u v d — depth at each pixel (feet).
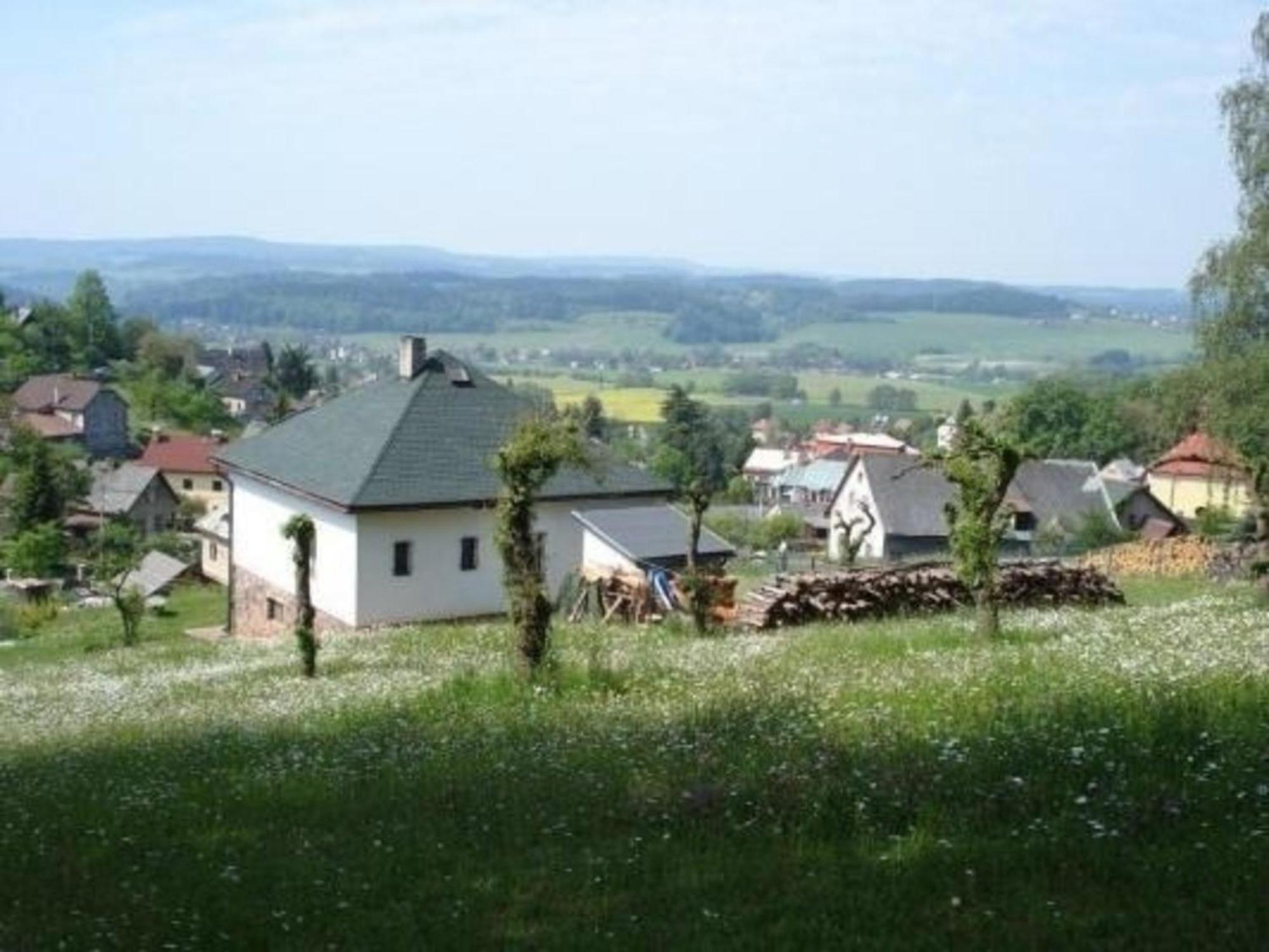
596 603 134.41
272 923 32.89
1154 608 90.79
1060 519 301.84
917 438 649.20
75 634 200.34
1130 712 45.03
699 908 31.27
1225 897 28.40
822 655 76.18
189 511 437.99
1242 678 50.06
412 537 149.59
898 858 32.86
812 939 28.43
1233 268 188.14
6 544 334.65
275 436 174.29
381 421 160.97
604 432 524.11
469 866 36.35
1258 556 115.75
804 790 39.42
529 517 76.69
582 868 34.91
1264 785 34.96
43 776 60.18
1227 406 187.32
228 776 55.01
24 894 37.37
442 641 114.93
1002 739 42.75
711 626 107.24
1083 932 27.43
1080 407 427.74
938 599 110.42
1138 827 33.45
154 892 36.45
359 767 54.03
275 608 166.91
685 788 41.70
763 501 458.09
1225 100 193.67
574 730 56.65
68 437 536.01
